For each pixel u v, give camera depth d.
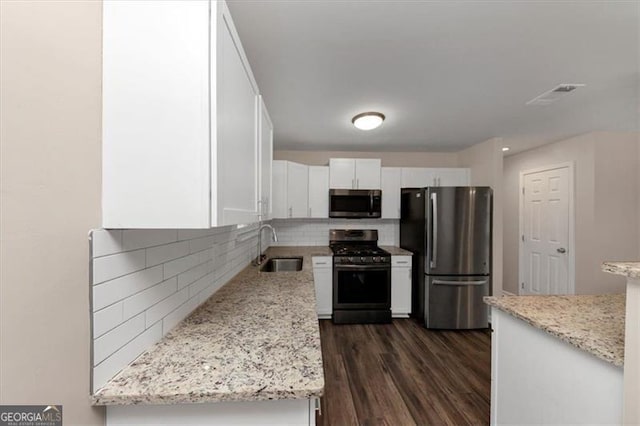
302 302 1.58
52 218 0.68
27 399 0.62
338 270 3.53
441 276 3.36
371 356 2.68
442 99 2.42
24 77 0.61
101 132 0.84
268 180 1.99
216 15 0.85
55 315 0.69
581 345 1.04
